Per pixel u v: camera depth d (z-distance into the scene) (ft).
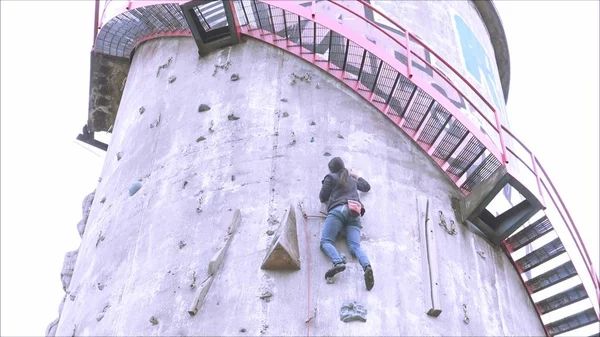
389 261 47.19
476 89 57.16
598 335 55.52
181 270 47.06
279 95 54.70
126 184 54.49
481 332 47.44
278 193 49.21
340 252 46.62
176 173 52.26
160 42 64.13
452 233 50.93
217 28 58.70
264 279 45.42
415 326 45.03
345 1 59.77
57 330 52.11
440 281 47.62
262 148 51.65
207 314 44.78
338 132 52.80
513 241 55.06
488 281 50.80
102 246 52.08
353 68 55.62
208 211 49.26
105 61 68.23
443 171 53.62
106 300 48.42
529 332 52.26
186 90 57.52
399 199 50.57
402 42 58.75
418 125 54.13
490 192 51.08
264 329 43.62
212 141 53.06
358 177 49.78
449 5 67.77
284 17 56.34
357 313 44.19
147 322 45.70
